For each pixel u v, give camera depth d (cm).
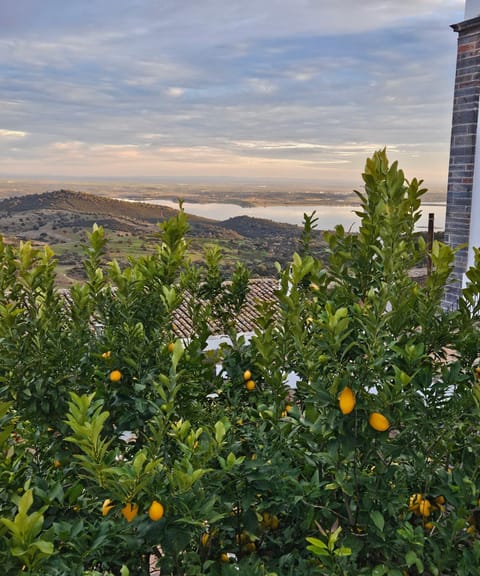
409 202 155
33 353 196
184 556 136
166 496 124
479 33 469
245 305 275
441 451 155
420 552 135
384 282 159
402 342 159
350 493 133
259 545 166
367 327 138
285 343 184
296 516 154
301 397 195
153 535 122
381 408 133
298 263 176
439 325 166
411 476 165
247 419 209
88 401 129
